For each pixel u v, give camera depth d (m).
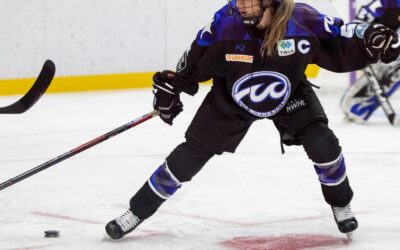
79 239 5.96
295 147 10.45
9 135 12.27
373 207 6.97
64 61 17.78
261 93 5.32
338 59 5.34
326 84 17.66
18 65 17.36
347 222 5.57
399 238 5.82
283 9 5.04
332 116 13.56
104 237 5.91
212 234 6.08
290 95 5.38
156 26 18.45
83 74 18.02
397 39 5.18
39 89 5.54
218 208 7.09
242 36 5.19
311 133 5.39
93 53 18.03
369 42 5.13
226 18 5.24
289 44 5.17
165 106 5.77
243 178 8.52
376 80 12.34
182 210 7.01
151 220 6.61
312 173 8.70
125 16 18.17
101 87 18.27
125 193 7.94
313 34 5.21
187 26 18.69
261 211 6.93
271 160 9.55
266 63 5.21
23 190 8.12
